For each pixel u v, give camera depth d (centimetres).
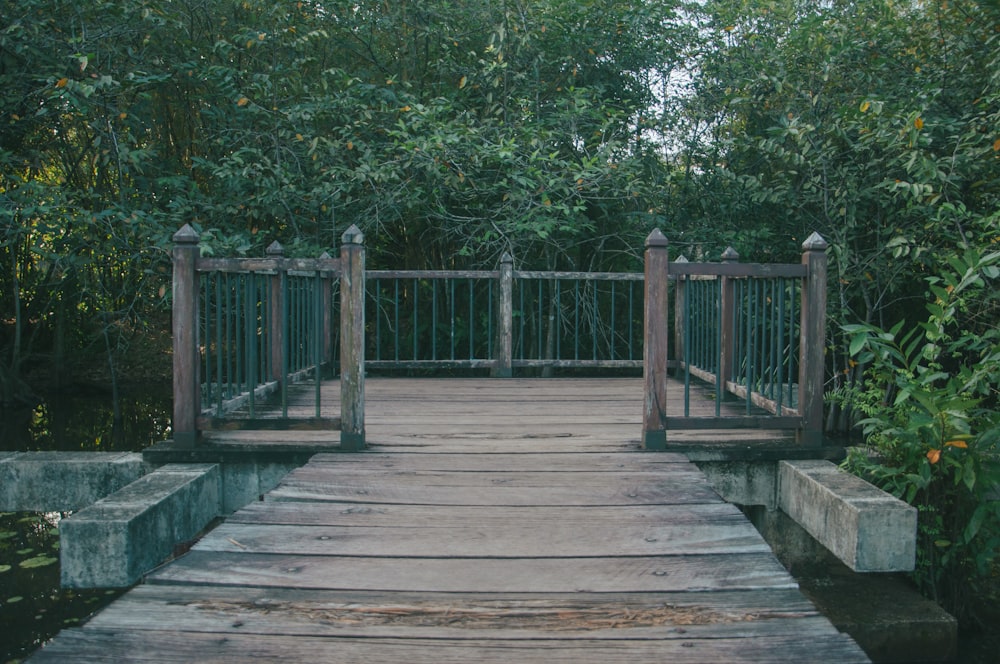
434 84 740
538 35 692
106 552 232
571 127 668
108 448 623
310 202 641
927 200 511
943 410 278
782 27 675
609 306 799
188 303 314
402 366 551
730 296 446
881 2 579
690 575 198
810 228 643
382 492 267
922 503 316
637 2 694
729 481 321
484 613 176
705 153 743
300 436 344
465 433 363
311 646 160
